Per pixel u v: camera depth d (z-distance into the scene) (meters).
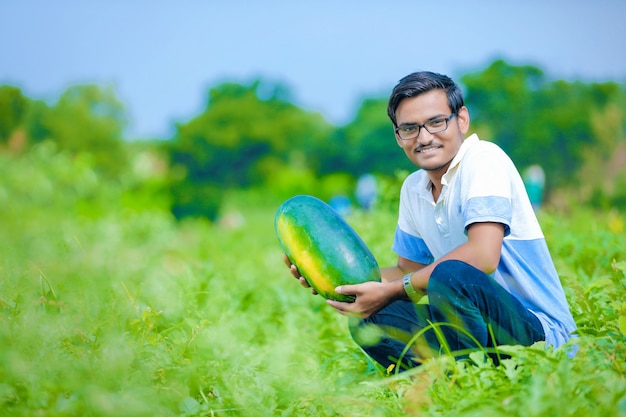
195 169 60.47
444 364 4.13
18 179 22.72
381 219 9.75
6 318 4.70
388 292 4.54
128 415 3.74
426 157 4.65
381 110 60.66
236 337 5.34
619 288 5.30
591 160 46.41
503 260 4.54
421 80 4.62
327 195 56.84
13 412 3.80
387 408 4.09
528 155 46.62
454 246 4.79
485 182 4.44
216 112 62.53
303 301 7.60
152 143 61.34
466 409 3.72
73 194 25.00
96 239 15.22
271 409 4.18
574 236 8.50
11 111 46.75
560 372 3.62
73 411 3.81
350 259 4.63
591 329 4.73
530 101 49.12
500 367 4.06
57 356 4.30
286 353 5.09
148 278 6.75
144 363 4.43
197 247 14.10
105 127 52.56
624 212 11.84
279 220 4.87
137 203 42.00
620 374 3.92
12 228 15.56
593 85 49.41
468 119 4.79
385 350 4.82
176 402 4.20
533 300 4.50
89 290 5.48
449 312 4.22
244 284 8.11
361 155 58.84
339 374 5.07
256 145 61.59
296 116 65.62
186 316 5.80
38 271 5.91
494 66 51.41
